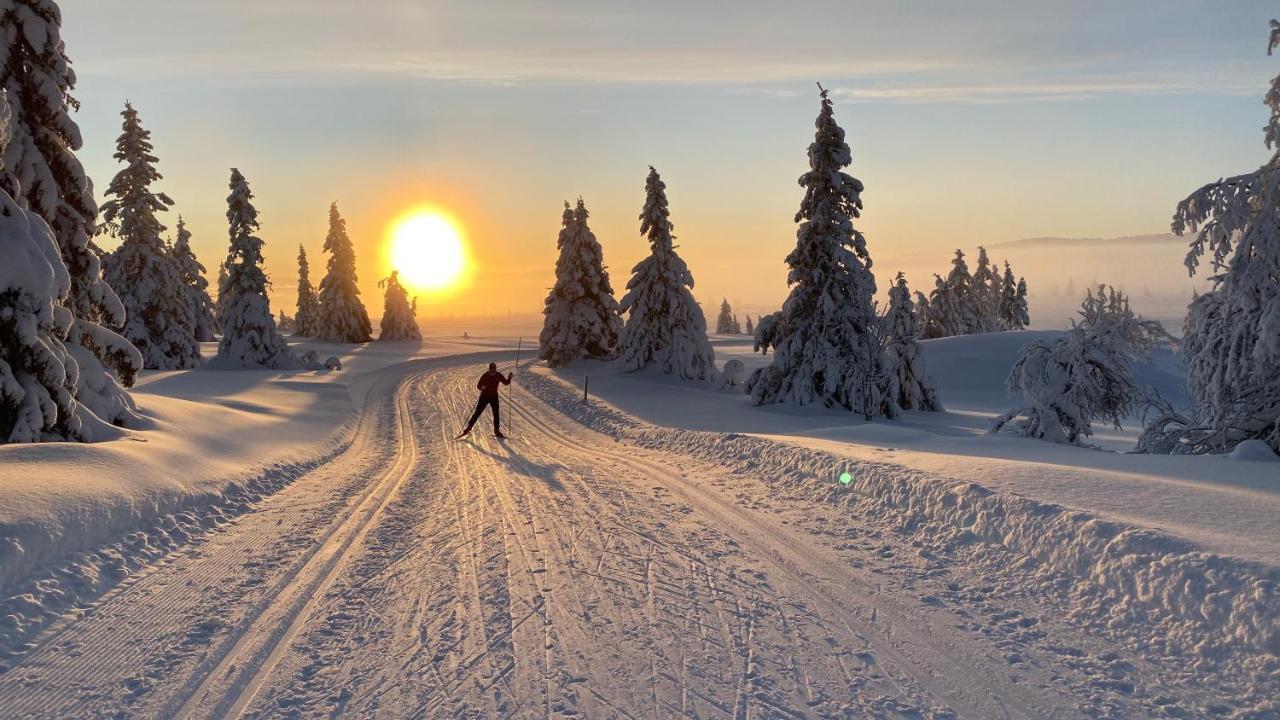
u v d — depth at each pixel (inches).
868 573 261.4
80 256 521.0
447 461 558.9
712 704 169.8
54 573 245.4
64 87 534.6
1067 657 190.9
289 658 196.7
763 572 265.3
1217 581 199.0
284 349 1558.8
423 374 1550.2
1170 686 173.5
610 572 268.2
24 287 395.2
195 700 173.3
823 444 489.4
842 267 1026.1
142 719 164.4
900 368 1157.1
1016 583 243.1
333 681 183.3
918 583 249.8
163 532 310.2
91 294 523.2
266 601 239.5
